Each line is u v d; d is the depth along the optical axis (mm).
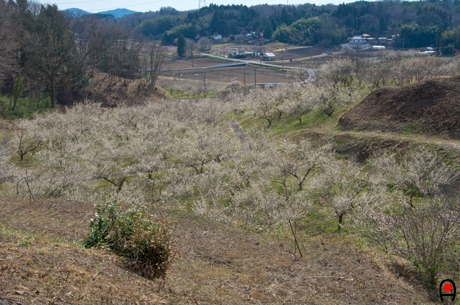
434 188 17719
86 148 30297
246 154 27859
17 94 47719
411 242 12367
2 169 23672
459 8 141000
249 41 159750
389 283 10242
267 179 23109
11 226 12203
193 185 24031
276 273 10281
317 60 103625
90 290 6059
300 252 11766
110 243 8523
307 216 20422
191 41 150125
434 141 24594
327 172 21750
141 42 78062
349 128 33031
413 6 152625
